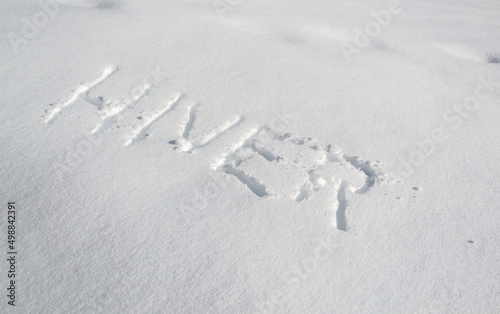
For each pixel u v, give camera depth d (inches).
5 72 237.3
